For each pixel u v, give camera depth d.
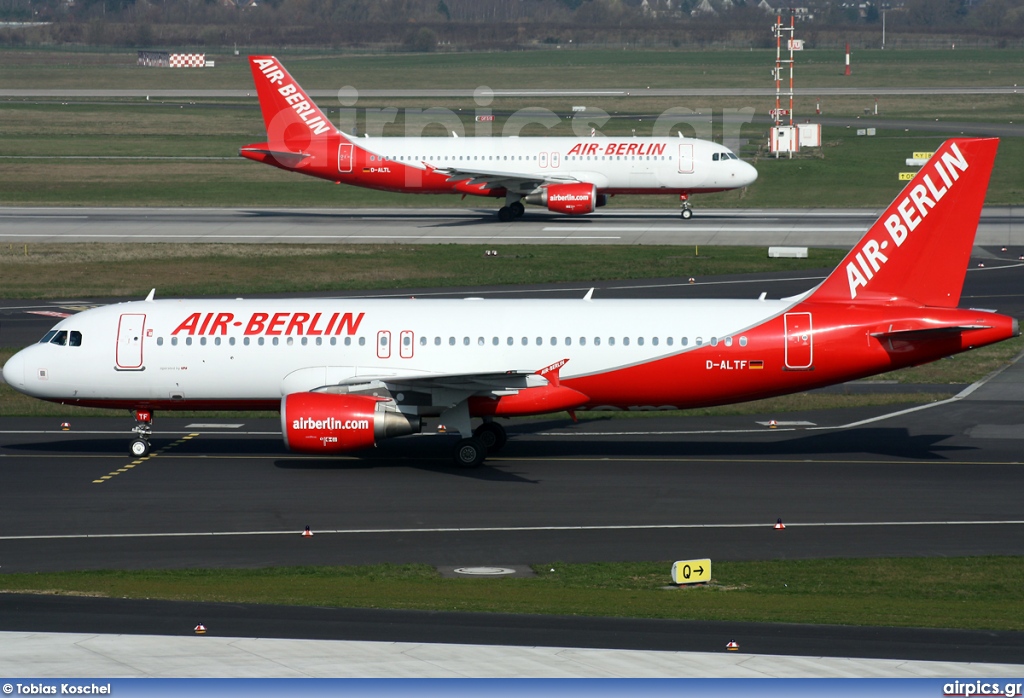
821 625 96.50
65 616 97.38
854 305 162.50
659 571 120.12
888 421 190.50
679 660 87.00
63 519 138.25
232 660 86.56
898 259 161.50
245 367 164.75
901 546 129.25
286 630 93.75
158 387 166.00
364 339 164.25
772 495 149.75
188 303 170.12
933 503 145.75
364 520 139.00
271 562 123.00
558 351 163.38
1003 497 148.12
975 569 120.81
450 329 164.62
